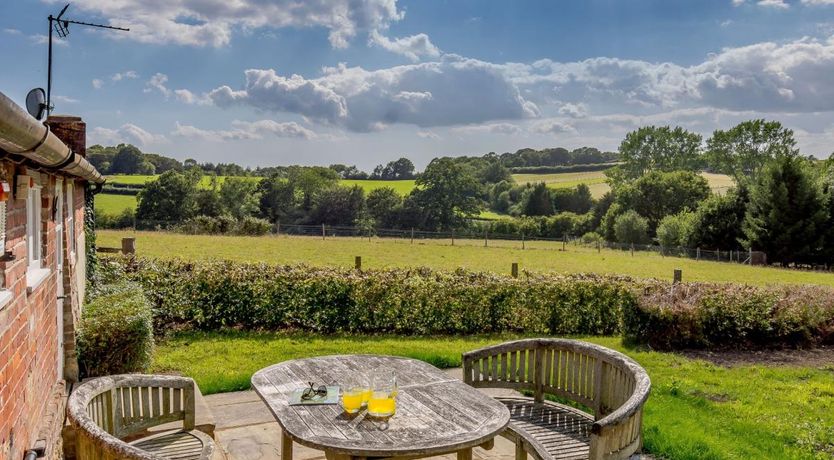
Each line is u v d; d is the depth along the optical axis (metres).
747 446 6.05
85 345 7.14
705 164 72.12
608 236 54.25
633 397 4.12
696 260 34.34
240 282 11.82
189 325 11.80
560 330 12.87
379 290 12.13
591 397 5.17
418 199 62.81
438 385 4.67
